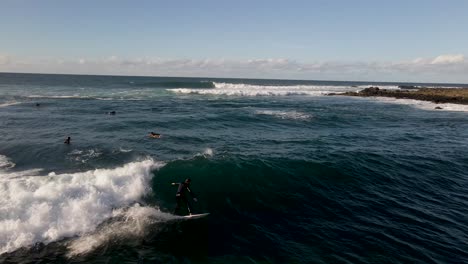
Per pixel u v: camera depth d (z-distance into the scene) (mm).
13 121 23172
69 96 43125
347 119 30219
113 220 9016
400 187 13016
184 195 10133
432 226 9898
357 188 12586
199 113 30359
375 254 8219
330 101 48781
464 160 16781
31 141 17250
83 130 20672
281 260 7789
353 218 10195
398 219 10266
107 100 39875
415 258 8133
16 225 7922
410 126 27359
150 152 15867
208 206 10391
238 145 18000
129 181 11156
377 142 20312
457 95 54312
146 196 10641
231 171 13031
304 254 8078
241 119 27703
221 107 36250
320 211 10570
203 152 16125
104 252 7613
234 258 7805
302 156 15750
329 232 9250
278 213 10273
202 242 8414
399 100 52312
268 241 8633
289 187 12141
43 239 7848
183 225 9133
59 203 8977
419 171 14875
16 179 10891
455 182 13867
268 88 72125
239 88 69625
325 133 22875
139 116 27328
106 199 9797
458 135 23625
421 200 11906
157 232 8656
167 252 7863
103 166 13461
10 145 16297
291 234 9062
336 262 7789
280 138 20406
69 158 14398
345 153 16625
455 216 10680
